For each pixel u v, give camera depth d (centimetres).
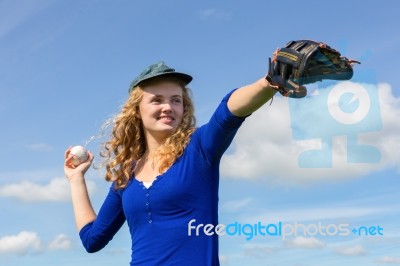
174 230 298
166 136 331
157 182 305
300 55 225
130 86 348
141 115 341
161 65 335
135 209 312
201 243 297
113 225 361
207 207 304
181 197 300
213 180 310
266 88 248
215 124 288
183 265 293
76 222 383
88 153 402
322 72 231
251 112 271
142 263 303
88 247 372
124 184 334
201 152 307
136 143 349
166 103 331
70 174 396
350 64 236
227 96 283
